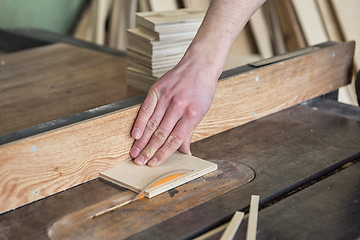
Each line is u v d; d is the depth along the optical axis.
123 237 0.63
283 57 1.13
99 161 0.81
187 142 0.89
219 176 0.81
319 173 0.82
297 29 2.33
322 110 1.17
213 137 0.99
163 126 0.81
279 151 0.91
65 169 0.75
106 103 1.09
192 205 0.71
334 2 2.25
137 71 1.17
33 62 1.48
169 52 1.12
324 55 1.20
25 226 0.66
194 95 0.82
